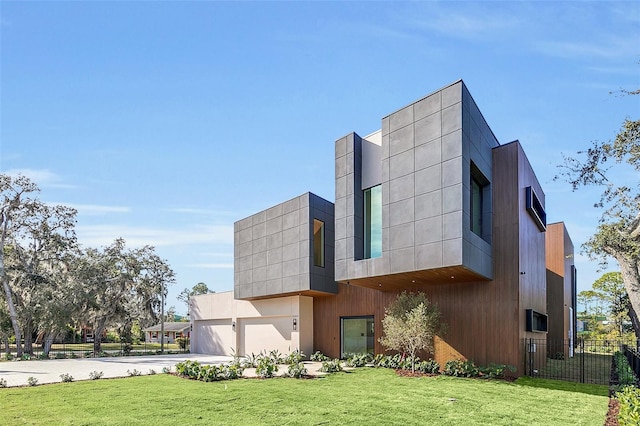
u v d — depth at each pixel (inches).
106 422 329.1
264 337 949.2
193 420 335.3
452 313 624.4
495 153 628.1
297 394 439.8
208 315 1134.4
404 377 548.7
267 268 882.8
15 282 1111.0
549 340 984.9
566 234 1077.8
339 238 637.3
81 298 1093.8
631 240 533.6
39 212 1165.7
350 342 802.2
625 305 1437.0
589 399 417.7
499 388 472.1
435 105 535.5
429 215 520.1
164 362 879.7
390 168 574.9
